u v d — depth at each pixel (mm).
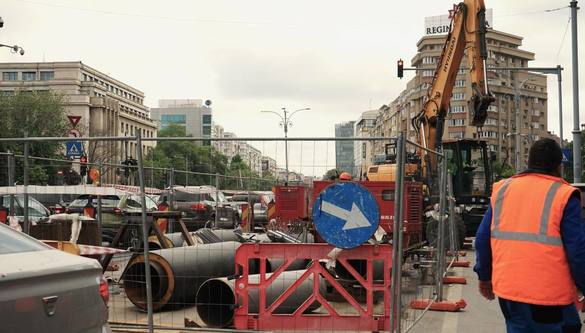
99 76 148250
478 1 18484
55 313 3865
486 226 4406
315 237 12328
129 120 142125
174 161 13180
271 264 9938
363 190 6766
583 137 52875
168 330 7535
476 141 20875
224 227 15883
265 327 7215
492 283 4297
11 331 3584
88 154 12133
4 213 9461
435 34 117125
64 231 9969
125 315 8633
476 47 18344
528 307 4027
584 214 7844
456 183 20781
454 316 8922
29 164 9766
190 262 9219
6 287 3586
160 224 13344
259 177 13180
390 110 144500
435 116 19500
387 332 7055
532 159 4328
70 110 119812
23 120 61469
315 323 7160
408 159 16250
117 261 11227
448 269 13648
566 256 4008
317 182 12039
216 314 7863
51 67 136000
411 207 11977
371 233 6742
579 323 4086
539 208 4098
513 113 128750
